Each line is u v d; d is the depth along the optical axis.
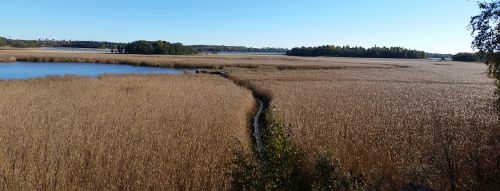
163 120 18.67
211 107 22.97
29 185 9.74
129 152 12.70
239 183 8.41
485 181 10.09
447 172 10.74
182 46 159.88
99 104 22.75
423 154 13.52
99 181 10.30
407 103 28.61
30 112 19.09
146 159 12.28
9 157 11.86
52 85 32.06
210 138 15.32
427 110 25.06
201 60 89.25
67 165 11.47
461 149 13.33
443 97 33.69
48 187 9.86
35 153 12.35
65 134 14.80
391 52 199.50
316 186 9.02
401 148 14.65
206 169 11.59
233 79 47.22
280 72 59.66
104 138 14.44
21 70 58.56
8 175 10.38
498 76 10.62
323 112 22.72
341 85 41.69
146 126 16.88
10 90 27.66
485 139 14.47
